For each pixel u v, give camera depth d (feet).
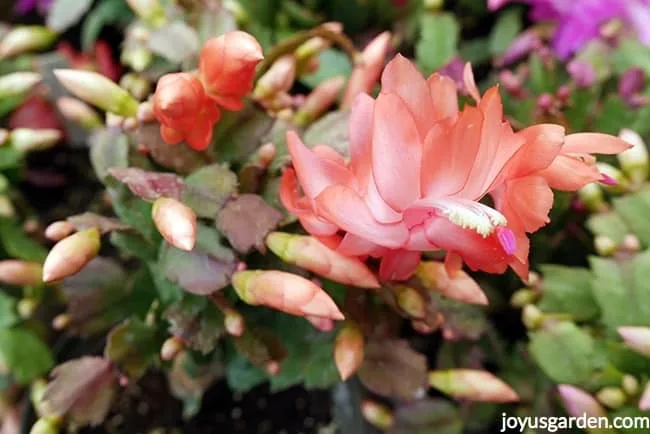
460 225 0.65
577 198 0.92
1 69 1.06
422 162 0.66
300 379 0.89
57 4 1.09
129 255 0.91
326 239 0.73
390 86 0.69
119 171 0.77
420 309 0.78
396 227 0.68
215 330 0.80
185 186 0.77
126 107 0.80
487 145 0.66
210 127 0.77
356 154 0.70
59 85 1.08
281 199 0.75
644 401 0.76
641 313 0.81
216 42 0.73
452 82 0.72
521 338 0.98
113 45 1.30
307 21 1.17
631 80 1.00
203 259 0.76
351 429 0.93
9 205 1.00
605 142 0.71
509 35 1.15
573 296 0.87
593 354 0.83
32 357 0.94
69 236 0.76
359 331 0.79
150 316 0.84
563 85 1.03
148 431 1.03
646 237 0.86
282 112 0.86
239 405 1.06
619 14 1.07
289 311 0.72
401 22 1.18
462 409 0.90
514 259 0.69
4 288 0.99
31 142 0.95
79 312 0.86
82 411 0.80
